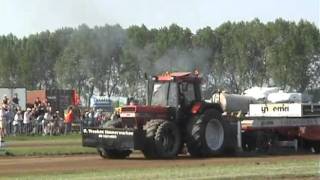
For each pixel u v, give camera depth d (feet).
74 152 192.85
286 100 296.30
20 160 164.45
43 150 195.93
